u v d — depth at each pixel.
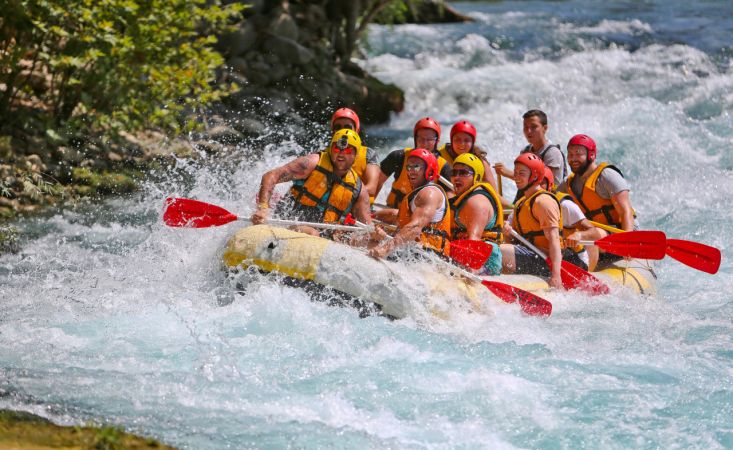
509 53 65.81
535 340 21.38
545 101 54.62
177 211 22.94
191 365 18.97
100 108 36.97
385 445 15.84
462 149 26.55
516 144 44.81
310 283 21.34
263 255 21.52
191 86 38.19
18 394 16.86
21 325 20.95
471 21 78.19
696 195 37.47
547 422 17.11
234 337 20.50
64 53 34.72
